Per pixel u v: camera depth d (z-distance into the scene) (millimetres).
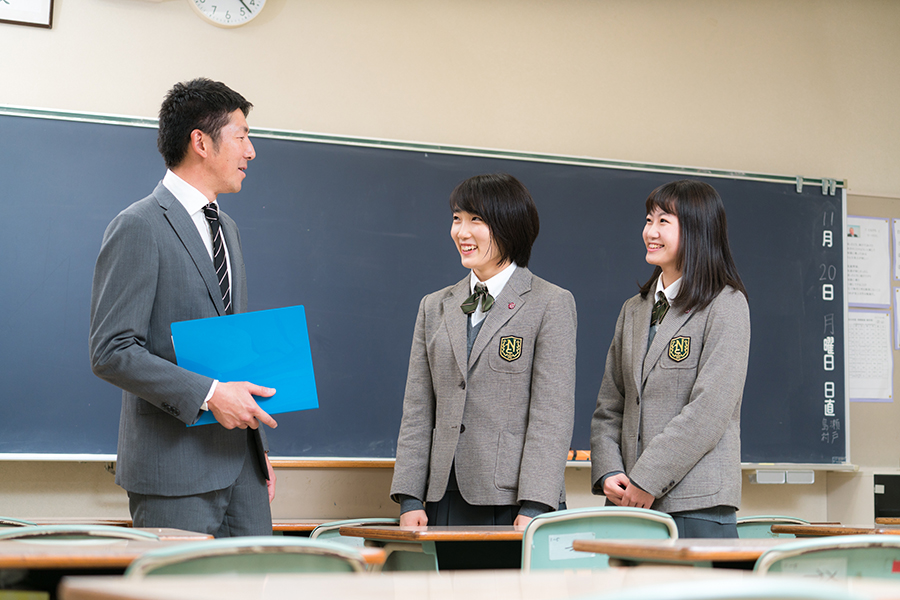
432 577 898
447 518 2010
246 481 1877
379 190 3199
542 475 1898
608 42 3598
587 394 3295
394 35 3371
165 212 1823
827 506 3570
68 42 3039
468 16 3459
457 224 2107
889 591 754
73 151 2922
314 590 749
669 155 3600
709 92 3680
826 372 3506
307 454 3055
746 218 3516
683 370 2002
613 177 3420
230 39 3197
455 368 2045
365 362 3131
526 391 2033
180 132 1889
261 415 1715
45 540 1299
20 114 2889
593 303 3338
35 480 2893
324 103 3268
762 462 3393
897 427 3660
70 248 2885
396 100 3342
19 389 2807
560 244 3336
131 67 3086
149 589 670
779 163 3713
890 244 3744
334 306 3121
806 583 597
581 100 3533
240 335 1771
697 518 1888
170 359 1786
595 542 1284
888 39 3912
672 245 2072
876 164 3816
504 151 3324
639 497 1912
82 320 2875
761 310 3477
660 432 1991
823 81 3811
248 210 3070
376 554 1110
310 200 3131
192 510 1752
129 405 1809
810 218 3584
